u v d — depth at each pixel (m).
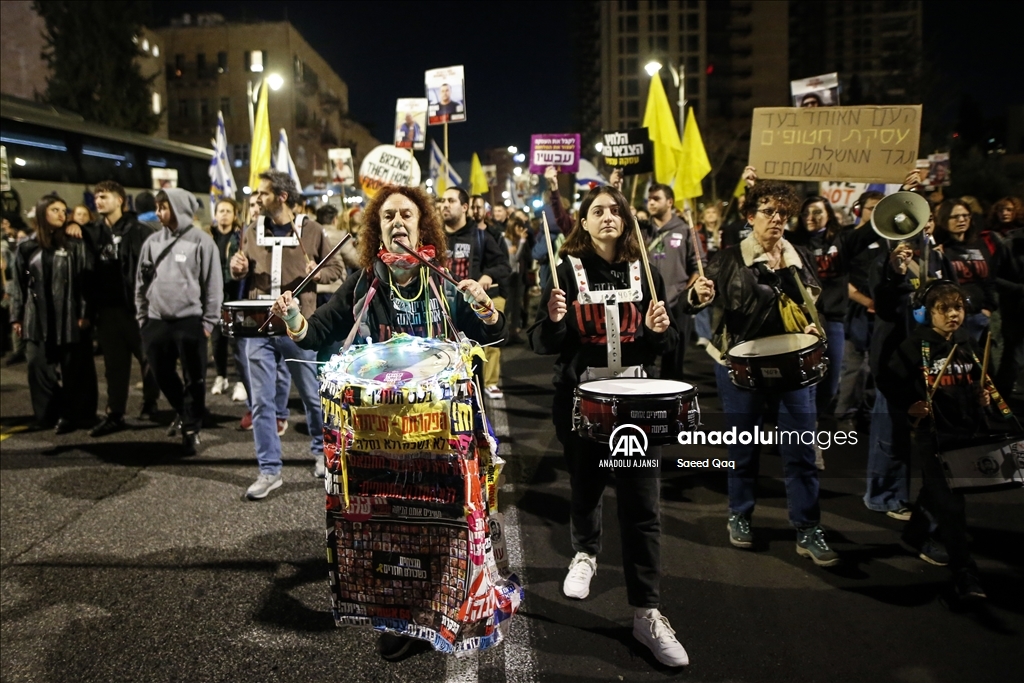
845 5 97.88
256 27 70.06
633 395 2.65
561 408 3.09
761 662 2.71
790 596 3.15
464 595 2.33
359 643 3.16
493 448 2.44
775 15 92.75
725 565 3.40
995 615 2.87
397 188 2.85
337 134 88.88
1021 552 2.93
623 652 2.83
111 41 35.78
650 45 92.12
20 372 10.03
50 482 5.23
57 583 3.73
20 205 13.76
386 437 2.30
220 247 7.62
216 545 4.14
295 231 5.14
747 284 3.64
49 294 6.55
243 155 70.12
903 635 2.83
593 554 3.21
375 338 2.81
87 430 6.72
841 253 5.25
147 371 7.15
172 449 6.05
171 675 2.96
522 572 3.24
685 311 3.87
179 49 70.75
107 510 4.69
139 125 36.19
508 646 2.86
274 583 3.70
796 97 7.51
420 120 8.70
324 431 2.41
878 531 3.68
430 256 2.75
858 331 6.07
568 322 3.04
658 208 6.32
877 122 5.09
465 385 2.30
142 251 5.78
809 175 5.23
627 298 3.04
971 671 2.60
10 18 36.38
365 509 2.42
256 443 4.88
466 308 2.82
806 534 3.47
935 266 4.68
